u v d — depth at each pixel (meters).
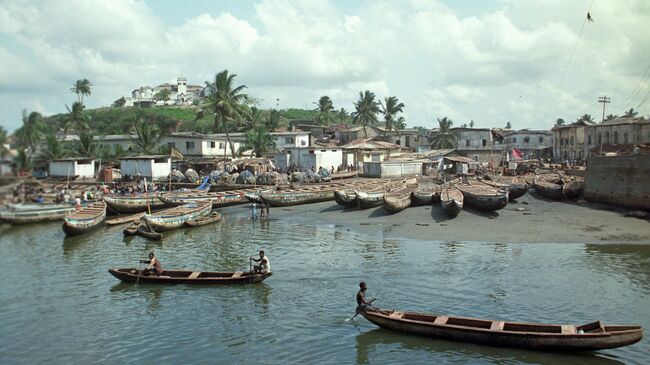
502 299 21.84
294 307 21.58
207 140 77.69
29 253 28.12
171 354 17.25
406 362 16.45
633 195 42.56
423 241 33.88
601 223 38.09
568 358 16.31
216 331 19.19
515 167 80.25
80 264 29.22
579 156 85.56
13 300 21.97
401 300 22.03
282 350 17.50
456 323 18.02
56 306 21.61
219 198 53.12
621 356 16.38
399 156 91.50
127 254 32.03
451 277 25.19
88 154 51.25
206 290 23.91
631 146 63.47
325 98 129.62
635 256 28.75
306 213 48.09
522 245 31.97
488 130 98.62
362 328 19.27
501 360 16.36
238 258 30.53
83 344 17.98
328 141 109.00
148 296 23.19
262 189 57.28
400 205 44.84
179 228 41.00
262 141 84.38
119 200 47.94
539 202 50.34
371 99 113.44
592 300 21.50
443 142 111.62
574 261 27.81
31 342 18.03
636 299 21.53
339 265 28.03
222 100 74.69
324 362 16.58
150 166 63.19
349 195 48.28
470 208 45.38
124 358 16.94
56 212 41.09
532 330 17.12
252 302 22.23
